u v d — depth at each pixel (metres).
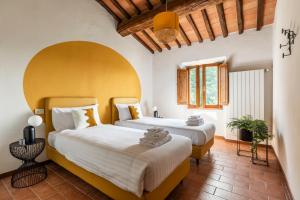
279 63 2.75
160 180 1.59
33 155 2.40
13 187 2.17
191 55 4.86
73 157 2.19
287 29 2.17
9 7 2.47
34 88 2.78
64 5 3.18
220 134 4.48
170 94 5.34
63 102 3.08
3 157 2.44
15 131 2.56
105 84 4.01
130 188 1.52
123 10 3.86
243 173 2.49
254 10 3.38
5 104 2.46
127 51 4.63
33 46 2.75
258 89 3.70
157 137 1.93
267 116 3.70
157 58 5.56
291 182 1.94
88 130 2.72
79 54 3.45
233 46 4.16
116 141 2.08
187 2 3.00
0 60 2.41
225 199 1.88
